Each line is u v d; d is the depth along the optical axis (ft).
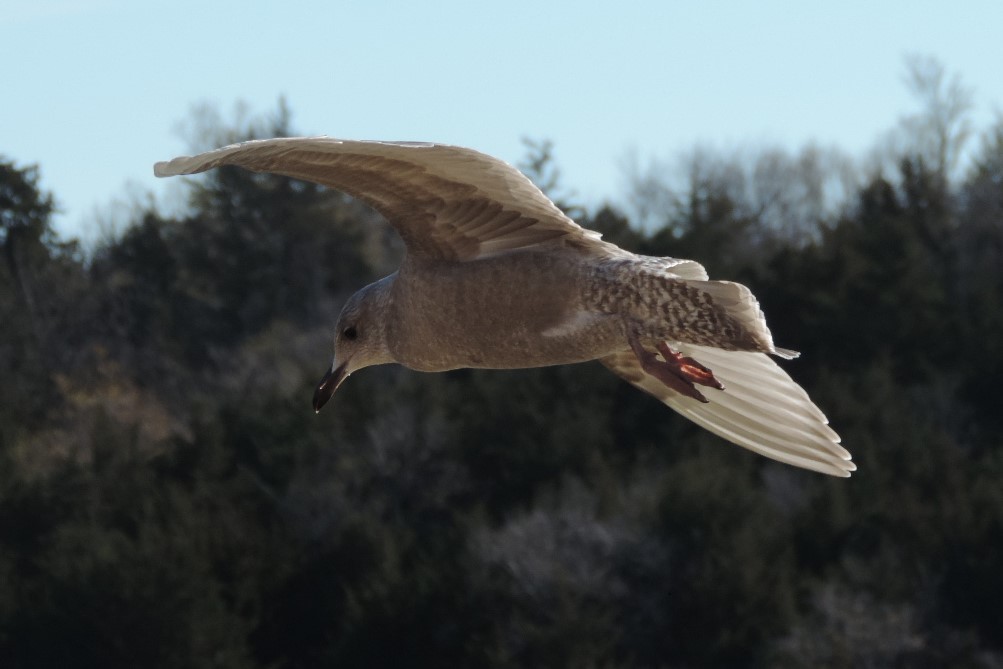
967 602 75.15
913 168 132.36
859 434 86.58
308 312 128.26
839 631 70.54
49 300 126.82
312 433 91.20
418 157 16.52
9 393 111.86
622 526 76.69
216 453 91.86
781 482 83.61
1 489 88.17
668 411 90.99
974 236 121.49
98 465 91.04
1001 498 78.13
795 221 156.87
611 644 69.67
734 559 72.69
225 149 15.16
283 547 81.61
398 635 72.90
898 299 104.53
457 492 87.86
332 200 136.05
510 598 72.43
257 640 78.95
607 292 17.63
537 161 115.24
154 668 72.08
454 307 18.31
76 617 72.79
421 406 91.71
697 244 118.93
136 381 121.29
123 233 139.33
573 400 92.89
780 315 108.17
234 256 132.26
